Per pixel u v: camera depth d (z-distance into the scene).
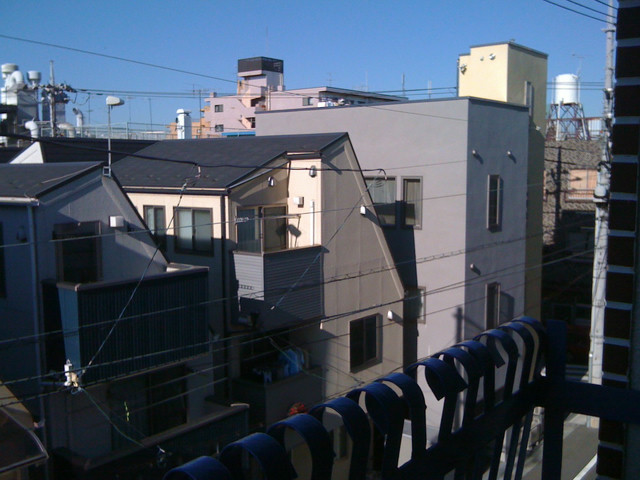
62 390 9.53
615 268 3.60
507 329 3.75
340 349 15.41
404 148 18.73
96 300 9.89
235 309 13.60
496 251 19.64
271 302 13.37
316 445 2.46
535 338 3.82
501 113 19.53
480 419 3.41
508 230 20.33
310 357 14.72
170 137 33.59
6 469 8.45
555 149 30.30
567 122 34.19
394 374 3.08
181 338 11.24
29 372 10.35
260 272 13.21
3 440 8.61
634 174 3.55
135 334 10.46
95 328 9.86
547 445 3.81
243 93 55.78
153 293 10.75
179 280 11.16
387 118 19.02
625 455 3.57
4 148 19.27
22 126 22.94
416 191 18.61
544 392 3.82
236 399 13.59
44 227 10.27
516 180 20.64
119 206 11.48
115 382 10.82
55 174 11.12
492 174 19.11
